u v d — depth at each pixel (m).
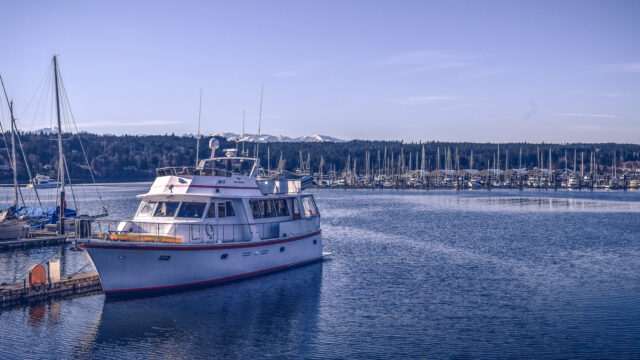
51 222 59.00
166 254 28.98
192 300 30.25
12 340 24.53
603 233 67.38
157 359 22.72
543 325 27.33
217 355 23.20
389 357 23.16
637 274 39.81
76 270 39.62
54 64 51.19
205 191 31.78
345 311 29.50
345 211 104.88
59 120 52.69
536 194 185.62
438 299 32.22
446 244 55.84
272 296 31.91
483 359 23.00
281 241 36.03
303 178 40.62
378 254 48.44
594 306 30.78
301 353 23.52
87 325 26.39
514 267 42.41
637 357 23.19
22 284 30.77
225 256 31.69
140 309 28.59
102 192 186.75
